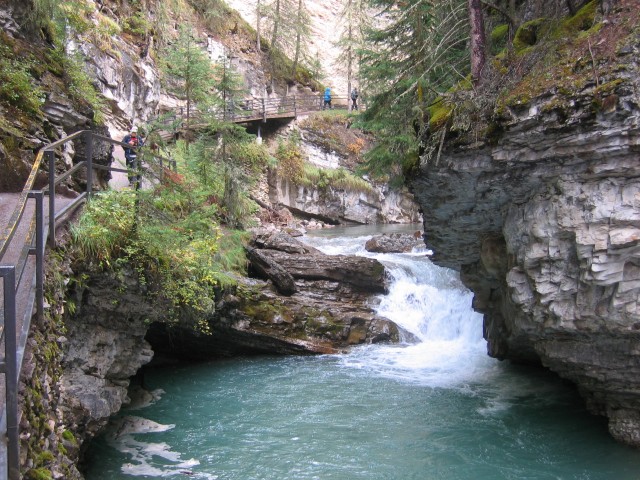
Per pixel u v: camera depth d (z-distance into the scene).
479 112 6.95
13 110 8.27
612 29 6.07
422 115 8.02
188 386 11.29
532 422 8.90
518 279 7.41
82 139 9.85
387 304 16.09
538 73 6.50
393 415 9.39
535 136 6.29
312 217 29.00
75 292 6.61
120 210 7.46
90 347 7.16
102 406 6.83
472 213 8.43
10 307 3.15
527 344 10.26
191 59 17.81
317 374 12.14
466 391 10.66
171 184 9.27
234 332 13.30
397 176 16.98
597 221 6.09
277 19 33.94
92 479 6.80
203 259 9.73
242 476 7.06
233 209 16.64
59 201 7.58
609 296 6.33
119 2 20.75
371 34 15.24
